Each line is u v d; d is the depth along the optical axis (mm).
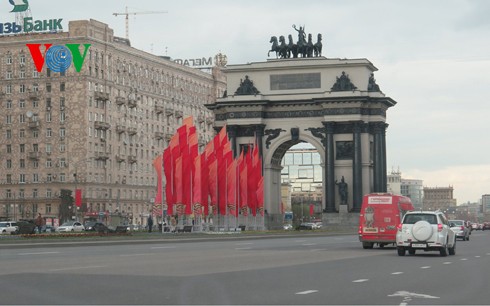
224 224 130250
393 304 25047
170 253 57094
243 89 151875
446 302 25797
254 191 131750
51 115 189875
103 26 194250
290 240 97188
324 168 148625
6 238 79000
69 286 30156
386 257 54375
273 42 154625
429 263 47125
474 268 42656
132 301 25375
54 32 189375
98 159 192000
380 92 149125
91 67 189125
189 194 104500
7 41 192875
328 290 29281
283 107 151125
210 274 36344
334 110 148375
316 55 154125
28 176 191625
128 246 73375
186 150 104125
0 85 193750
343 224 146750
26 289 28969
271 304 24750
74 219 180625
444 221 58469
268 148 151625
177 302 25156
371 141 150625
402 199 74125
